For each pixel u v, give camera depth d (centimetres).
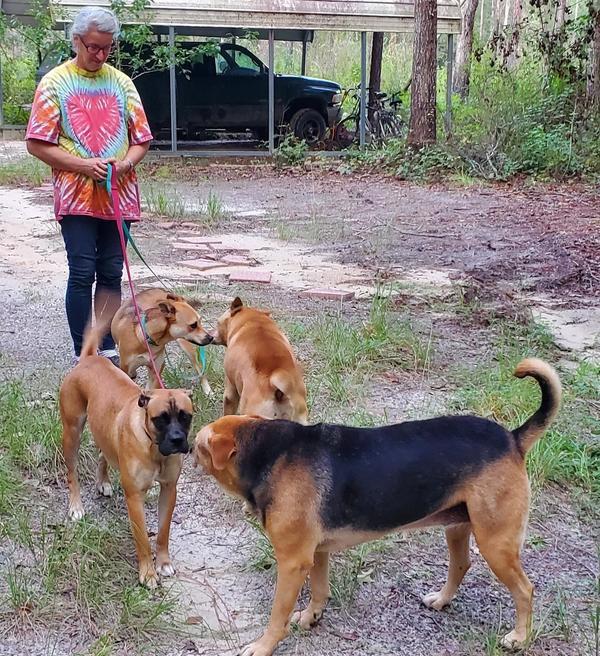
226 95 1147
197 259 575
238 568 238
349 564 239
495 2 1991
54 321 438
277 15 1077
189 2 1050
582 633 214
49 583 220
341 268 563
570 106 1027
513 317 455
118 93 345
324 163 1084
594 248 622
